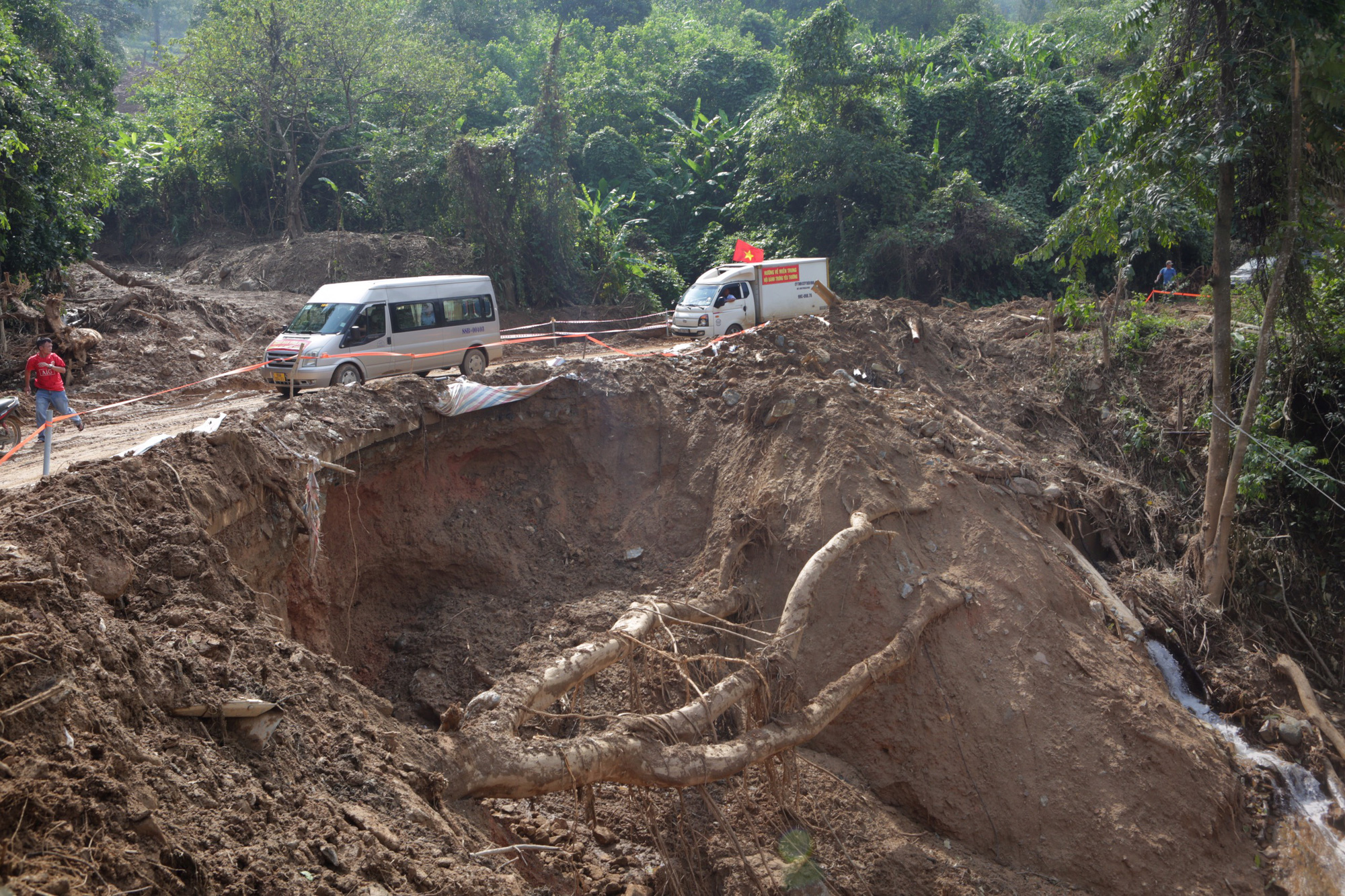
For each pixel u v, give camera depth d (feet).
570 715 25.73
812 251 121.80
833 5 112.47
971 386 63.46
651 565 46.24
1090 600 44.65
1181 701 44.55
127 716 16.22
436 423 44.52
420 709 36.68
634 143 136.26
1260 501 55.21
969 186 112.06
